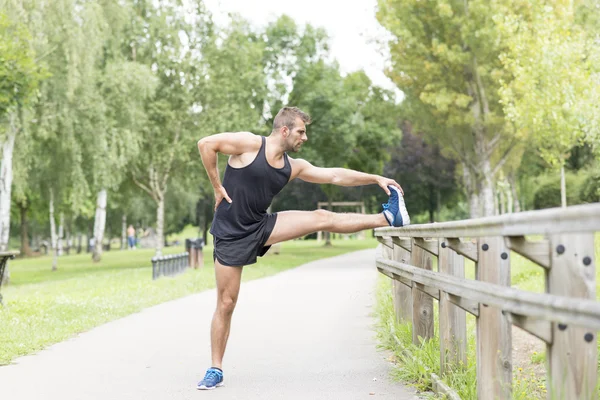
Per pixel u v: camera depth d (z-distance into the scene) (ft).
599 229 7.85
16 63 68.39
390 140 169.99
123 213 234.58
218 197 20.20
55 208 131.34
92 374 22.93
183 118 122.83
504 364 13.78
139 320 38.47
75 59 90.58
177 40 120.37
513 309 10.55
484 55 106.01
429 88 112.57
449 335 18.38
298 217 20.42
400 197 20.33
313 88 153.17
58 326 35.09
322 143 154.10
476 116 112.37
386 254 31.37
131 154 105.60
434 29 111.96
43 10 89.20
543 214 9.25
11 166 94.89
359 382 20.66
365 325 34.14
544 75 82.38
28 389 20.72
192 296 53.62
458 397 16.21
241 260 20.22
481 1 102.32
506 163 146.41
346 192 255.09
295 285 61.41
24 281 102.89
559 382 10.87
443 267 17.90
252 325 34.94
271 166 19.80
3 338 30.40
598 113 70.49
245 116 129.59
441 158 189.47
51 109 92.99
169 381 21.57
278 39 153.99
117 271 107.24
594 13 94.02
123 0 114.83
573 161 162.81
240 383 21.09
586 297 10.75
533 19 87.15
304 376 21.89
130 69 103.24
